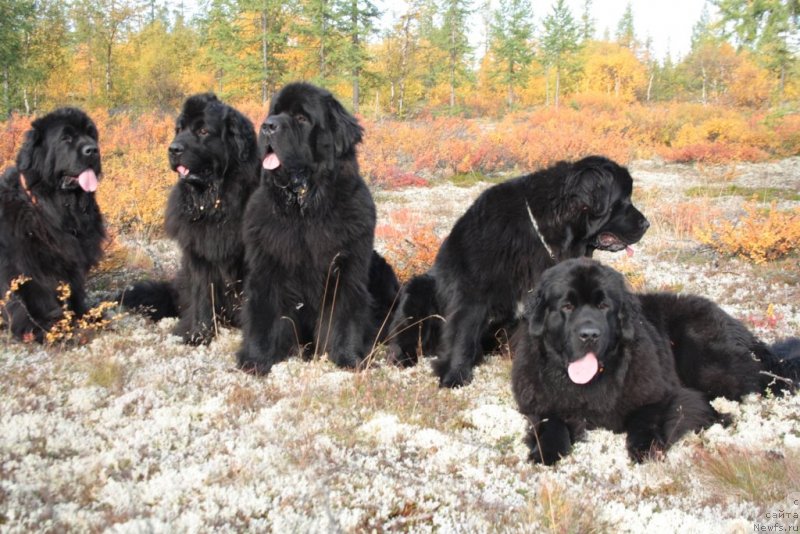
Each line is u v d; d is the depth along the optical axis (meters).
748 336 4.84
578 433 4.11
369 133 24.84
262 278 5.07
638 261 9.20
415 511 3.06
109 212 9.63
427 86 53.22
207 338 5.68
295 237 4.95
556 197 4.98
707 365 4.73
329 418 4.08
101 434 3.60
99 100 42.44
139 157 15.19
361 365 5.16
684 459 3.73
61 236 5.35
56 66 42.12
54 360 4.70
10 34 33.00
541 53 57.69
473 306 5.11
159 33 48.12
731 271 8.69
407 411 4.33
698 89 66.94
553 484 3.27
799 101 22.73
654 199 14.60
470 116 50.44
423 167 20.48
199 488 3.05
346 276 5.18
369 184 17.56
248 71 37.91
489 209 5.11
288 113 4.87
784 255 9.31
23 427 3.50
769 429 4.07
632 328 4.01
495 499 3.21
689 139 28.38
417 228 10.43
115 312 6.11
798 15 14.45
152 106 38.28
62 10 43.44
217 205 5.52
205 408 4.07
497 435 4.11
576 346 3.84
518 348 4.50
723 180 19.03
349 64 38.06
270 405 4.28
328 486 3.21
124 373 4.57
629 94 60.66
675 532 2.94
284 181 4.82
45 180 5.23
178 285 6.19
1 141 16.25
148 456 3.39
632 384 4.07
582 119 34.97
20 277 5.01
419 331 5.59
